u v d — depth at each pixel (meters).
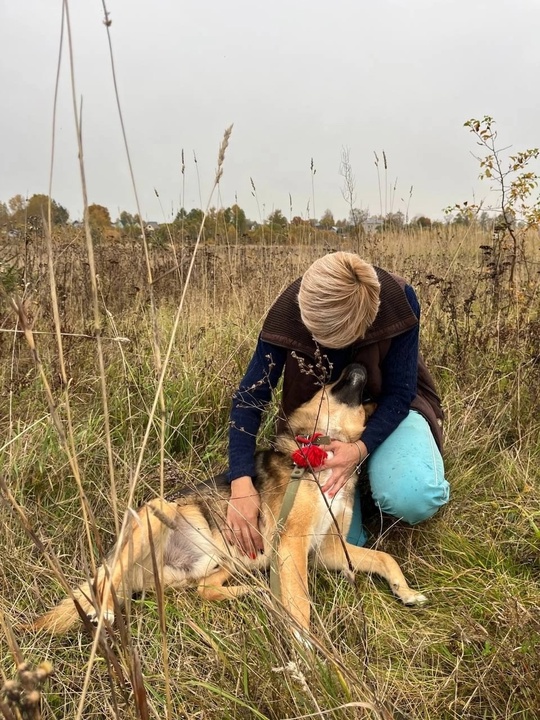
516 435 3.76
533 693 1.84
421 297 5.25
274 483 3.04
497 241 5.36
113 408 3.88
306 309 2.70
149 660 2.20
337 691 1.79
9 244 4.99
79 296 5.45
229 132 1.46
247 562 2.85
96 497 3.17
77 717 1.31
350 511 3.00
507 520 2.94
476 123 4.74
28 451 3.36
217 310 5.54
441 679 2.11
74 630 2.39
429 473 2.85
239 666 2.07
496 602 2.40
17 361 4.11
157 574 1.46
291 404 3.25
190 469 3.53
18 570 2.61
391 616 2.52
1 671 1.68
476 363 4.32
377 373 3.10
